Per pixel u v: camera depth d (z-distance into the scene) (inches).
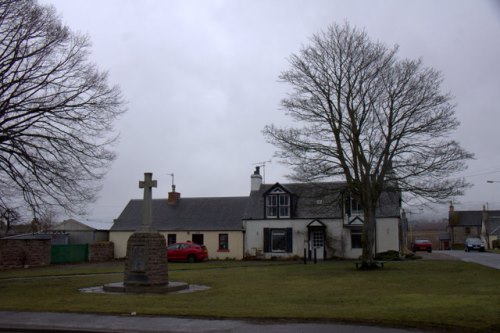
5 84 796.6
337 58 1145.4
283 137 1219.9
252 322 458.9
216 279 919.7
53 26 863.1
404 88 1095.0
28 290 761.0
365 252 1139.3
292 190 1788.9
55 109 843.4
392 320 443.2
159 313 505.4
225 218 1852.9
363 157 1128.2
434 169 1075.9
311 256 1659.7
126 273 760.3
